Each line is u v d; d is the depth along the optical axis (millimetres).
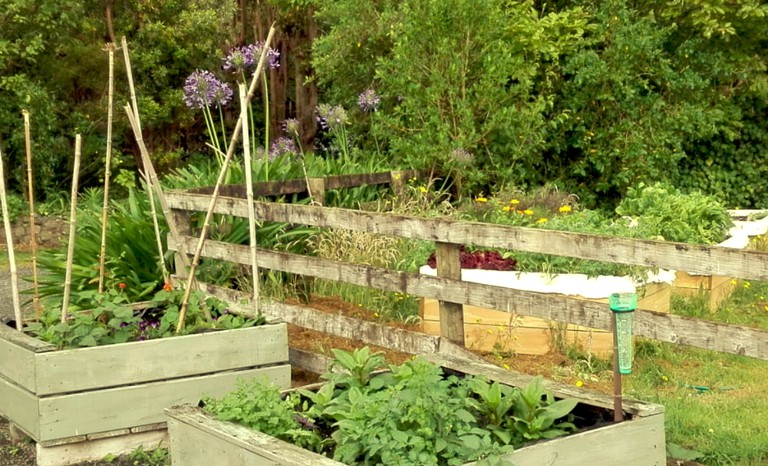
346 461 3480
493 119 10258
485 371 4449
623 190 11281
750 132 13094
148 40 16922
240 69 10188
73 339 4934
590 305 4879
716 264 4438
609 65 11195
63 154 15930
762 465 4387
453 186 10648
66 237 10719
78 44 15898
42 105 15273
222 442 3732
